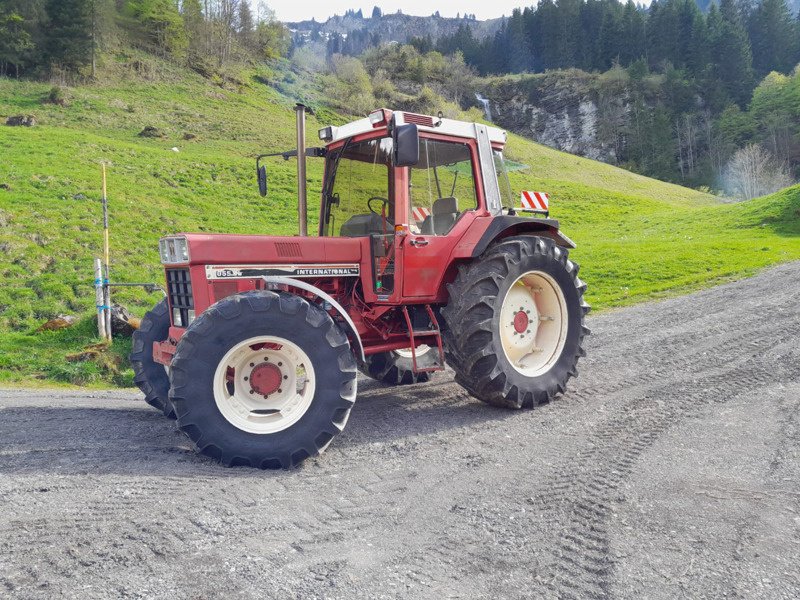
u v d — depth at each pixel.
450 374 7.43
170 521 3.20
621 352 8.35
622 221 41.72
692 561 2.85
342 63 96.25
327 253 5.16
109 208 22.64
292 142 48.25
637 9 167.00
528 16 168.50
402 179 5.30
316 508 3.46
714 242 26.45
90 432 5.04
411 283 5.37
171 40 72.81
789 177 79.75
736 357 7.44
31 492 3.58
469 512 3.40
